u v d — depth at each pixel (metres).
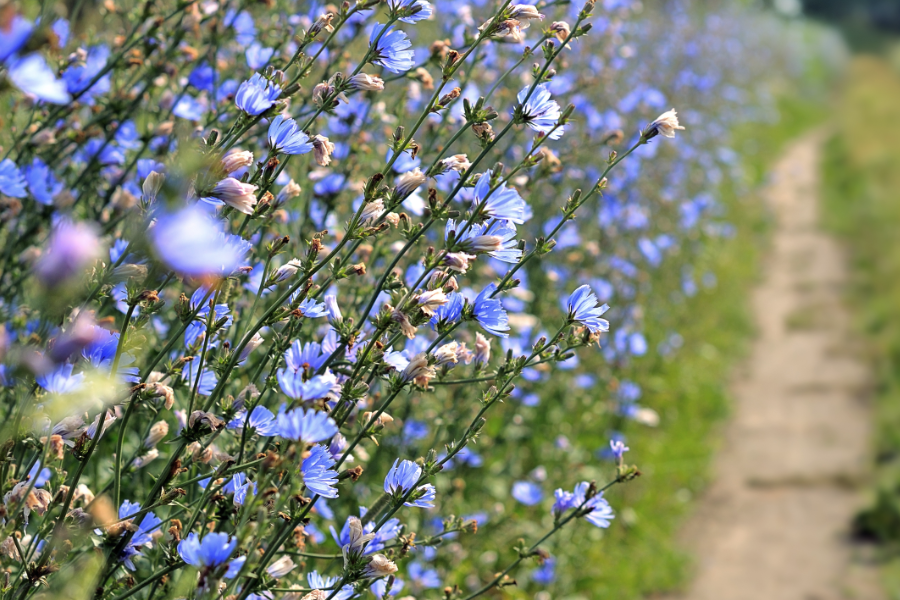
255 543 1.33
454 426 3.56
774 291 10.36
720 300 9.43
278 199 1.93
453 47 3.34
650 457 6.24
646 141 2.05
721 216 11.23
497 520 4.02
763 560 5.57
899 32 39.69
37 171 2.44
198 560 1.33
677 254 8.09
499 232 1.86
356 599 2.02
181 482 1.86
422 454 3.48
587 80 3.99
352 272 1.82
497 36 1.96
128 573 1.84
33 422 1.56
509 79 4.19
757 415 7.47
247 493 1.58
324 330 2.67
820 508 6.18
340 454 1.87
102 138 2.89
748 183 13.45
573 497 2.31
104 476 2.53
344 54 2.95
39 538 1.58
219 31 2.96
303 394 1.45
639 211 6.48
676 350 7.79
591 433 5.79
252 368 2.65
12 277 2.48
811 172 15.90
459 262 1.80
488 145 1.90
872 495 6.16
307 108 3.07
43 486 1.88
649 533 5.49
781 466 6.67
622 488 5.58
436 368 2.01
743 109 16.34
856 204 13.51
